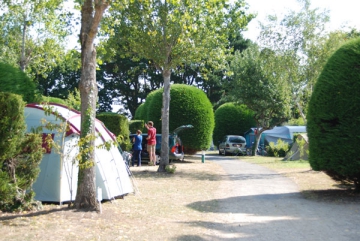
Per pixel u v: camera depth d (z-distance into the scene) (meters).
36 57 27.11
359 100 10.20
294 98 21.64
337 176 11.13
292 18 19.97
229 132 38.31
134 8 15.41
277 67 20.70
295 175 16.02
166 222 7.58
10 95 7.43
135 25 15.94
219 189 12.20
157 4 15.62
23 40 24.20
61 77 45.69
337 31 19.48
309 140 10.98
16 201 7.76
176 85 25.22
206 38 15.97
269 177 15.52
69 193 8.89
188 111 24.22
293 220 7.93
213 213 8.61
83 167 7.76
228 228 7.24
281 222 7.75
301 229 7.17
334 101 10.41
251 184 13.41
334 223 7.62
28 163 7.84
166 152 16.48
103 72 46.75
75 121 9.52
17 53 26.69
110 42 15.84
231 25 16.02
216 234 6.79
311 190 11.96
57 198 8.72
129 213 8.20
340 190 11.75
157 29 15.95
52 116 9.28
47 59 27.81
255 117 33.41
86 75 7.95
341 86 10.38
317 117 10.65
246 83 31.28
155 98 25.80
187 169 18.20
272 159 27.00
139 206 9.08
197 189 12.08
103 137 9.75
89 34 7.86
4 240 5.89
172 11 15.52
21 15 23.11
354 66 10.37
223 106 39.12
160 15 15.61
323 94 10.59
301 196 10.91
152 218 7.88
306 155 24.19
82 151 7.71
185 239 6.37
